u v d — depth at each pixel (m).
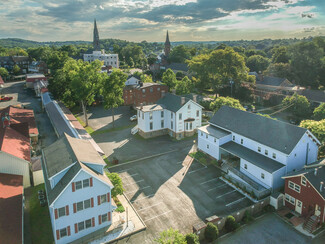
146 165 46.69
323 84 105.12
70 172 28.14
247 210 32.81
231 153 43.41
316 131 43.47
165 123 61.28
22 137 47.12
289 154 36.84
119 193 34.19
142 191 38.66
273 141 39.88
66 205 27.41
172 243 25.23
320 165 34.66
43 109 81.38
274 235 29.94
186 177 42.53
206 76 96.56
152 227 31.36
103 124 69.31
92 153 33.41
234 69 92.00
